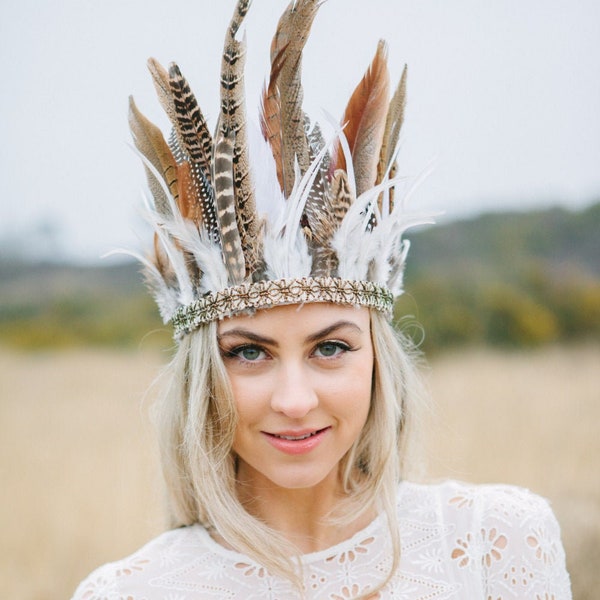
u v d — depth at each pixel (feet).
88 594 5.46
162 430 5.85
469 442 18.25
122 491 17.78
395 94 5.82
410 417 5.99
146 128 5.73
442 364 33.47
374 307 5.45
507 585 5.43
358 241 5.29
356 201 5.27
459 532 5.57
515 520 5.58
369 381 5.33
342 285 5.15
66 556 15.74
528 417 20.45
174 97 5.45
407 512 5.72
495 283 44.45
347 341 5.20
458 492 5.81
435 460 7.00
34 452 20.76
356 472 5.77
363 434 5.71
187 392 5.67
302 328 5.08
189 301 5.50
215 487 5.40
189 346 5.64
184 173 5.60
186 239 5.40
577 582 11.21
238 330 5.14
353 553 5.51
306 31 5.38
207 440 5.41
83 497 17.42
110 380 30.42
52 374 31.81
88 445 21.15
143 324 48.06
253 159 5.43
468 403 22.65
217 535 5.71
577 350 36.73
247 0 5.07
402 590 5.36
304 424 5.09
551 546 5.62
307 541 5.58
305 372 5.12
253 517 5.49
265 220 5.24
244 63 5.19
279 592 5.38
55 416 24.66
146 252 5.87
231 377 5.23
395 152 5.73
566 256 50.55
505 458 16.94
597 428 18.95
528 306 42.45
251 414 5.16
